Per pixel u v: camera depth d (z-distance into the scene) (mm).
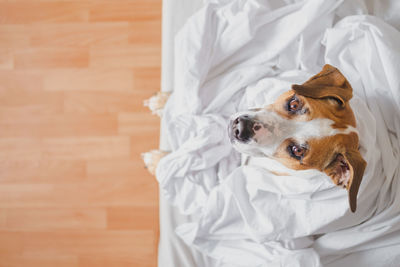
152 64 1994
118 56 2008
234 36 1348
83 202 1966
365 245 1291
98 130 1988
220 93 1384
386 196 1220
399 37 1237
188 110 1379
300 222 1240
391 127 1238
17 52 2037
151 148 1962
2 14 2043
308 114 973
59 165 1986
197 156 1385
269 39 1373
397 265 1270
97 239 1946
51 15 2037
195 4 1545
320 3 1251
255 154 1088
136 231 1939
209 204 1347
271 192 1270
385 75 1214
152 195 1948
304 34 1327
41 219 1971
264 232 1264
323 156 962
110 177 1968
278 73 1379
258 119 988
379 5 1353
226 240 1417
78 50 2020
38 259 1952
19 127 2012
